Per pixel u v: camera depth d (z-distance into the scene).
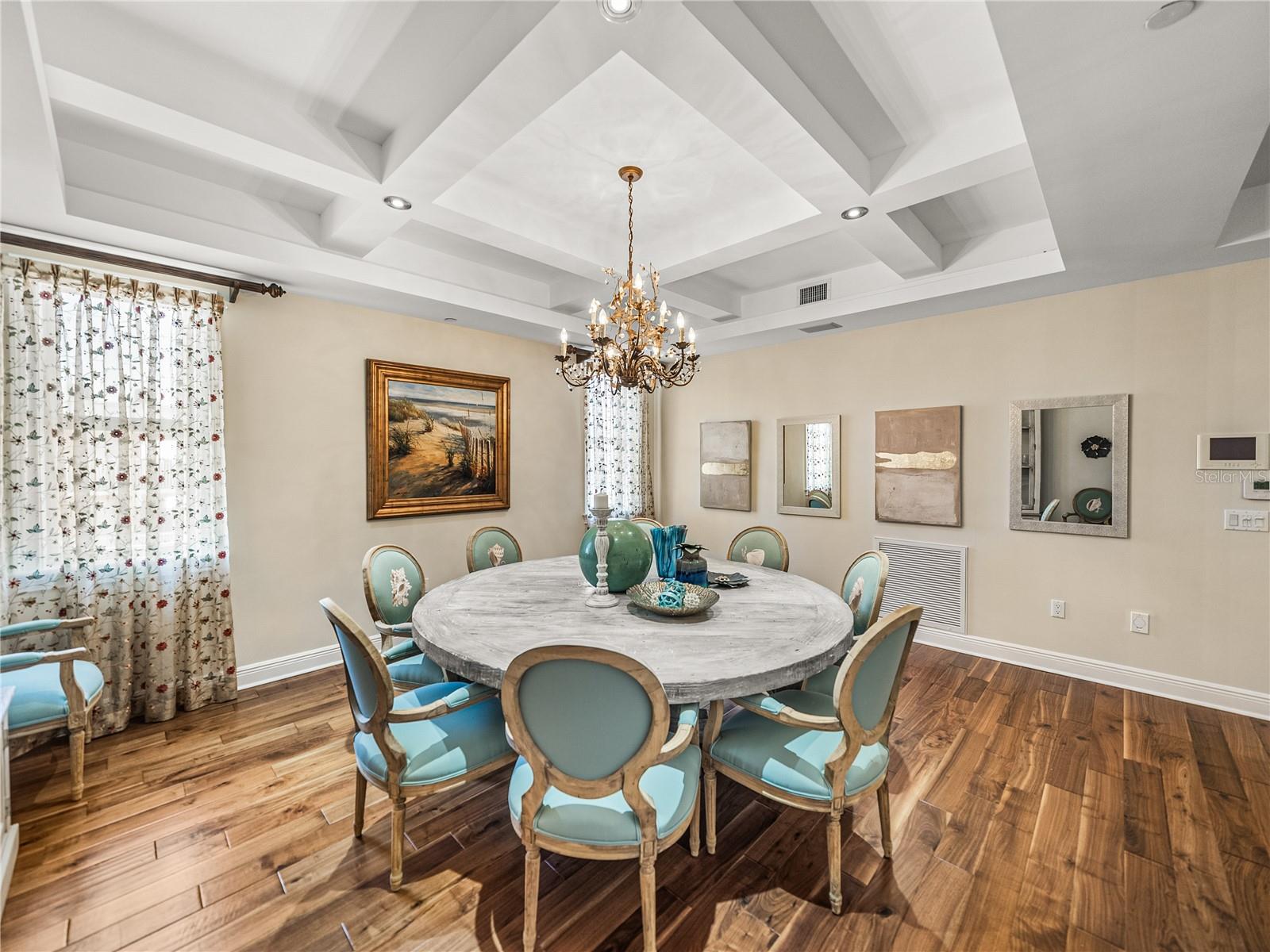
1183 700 2.93
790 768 1.62
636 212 2.88
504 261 3.60
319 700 2.94
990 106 1.93
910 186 2.17
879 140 2.12
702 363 5.25
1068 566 3.30
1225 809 2.00
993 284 3.12
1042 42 1.33
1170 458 2.96
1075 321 3.24
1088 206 2.15
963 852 1.80
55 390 2.43
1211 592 2.87
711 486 5.14
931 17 1.55
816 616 2.13
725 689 1.55
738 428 4.90
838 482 4.30
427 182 2.16
